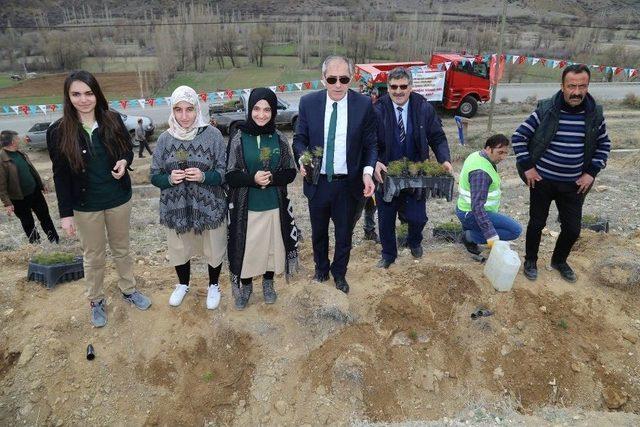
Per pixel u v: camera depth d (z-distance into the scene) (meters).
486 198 4.16
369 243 5.71
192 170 3.36
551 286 4.29
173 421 3.38
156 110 25.11
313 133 3.62
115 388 3.52
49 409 3.41
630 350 3.81
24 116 24.84
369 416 3.36
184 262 3.81
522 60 17.70
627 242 5.04
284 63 38.97
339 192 3.71
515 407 3.51
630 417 3.25
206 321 3.88
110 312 3.90
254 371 3.62
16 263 5.10
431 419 3.40
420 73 18.59
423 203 4.50
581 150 3.76
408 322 3.89
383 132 4.18
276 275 4.73
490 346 3.79
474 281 4.23
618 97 25.30
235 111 17.81
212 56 40.59
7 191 6.13
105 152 3.36
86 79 3.12
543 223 4.13
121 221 3.62
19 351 3.65
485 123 18.98
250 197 3.54
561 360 3.70
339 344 3.65
